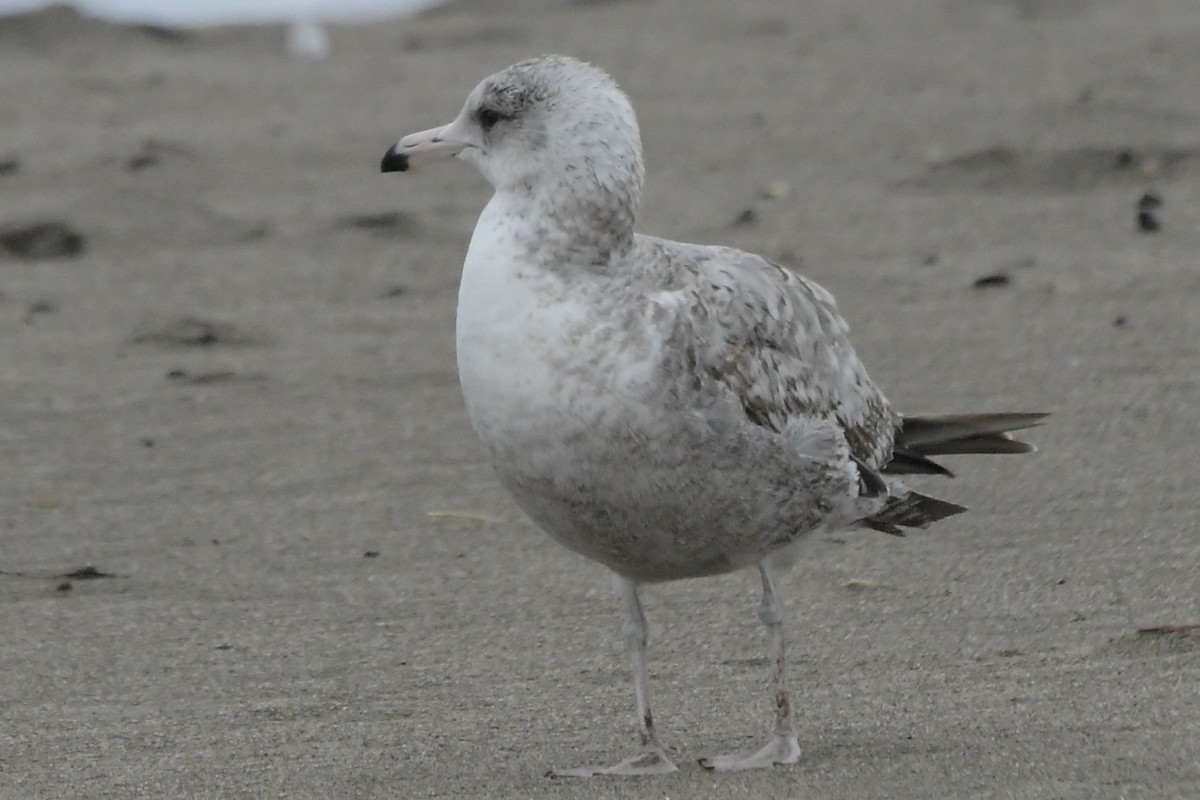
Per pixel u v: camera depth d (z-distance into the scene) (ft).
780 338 28.89
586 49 98.22
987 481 41.55
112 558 39.24
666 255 28.32
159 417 48.24
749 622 34.73
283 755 28.68
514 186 28.04
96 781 27.73
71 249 63.98
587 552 28.43
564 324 26.91
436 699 31.35
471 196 70.28
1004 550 37.55
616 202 27.63
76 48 102.17
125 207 67.15
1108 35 93.04
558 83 28.12
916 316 53.67
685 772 27.32
